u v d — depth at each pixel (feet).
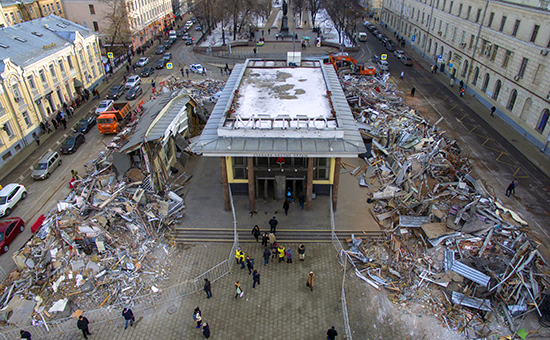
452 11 206.90
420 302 72.69
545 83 126.00
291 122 91.35
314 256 84.84
